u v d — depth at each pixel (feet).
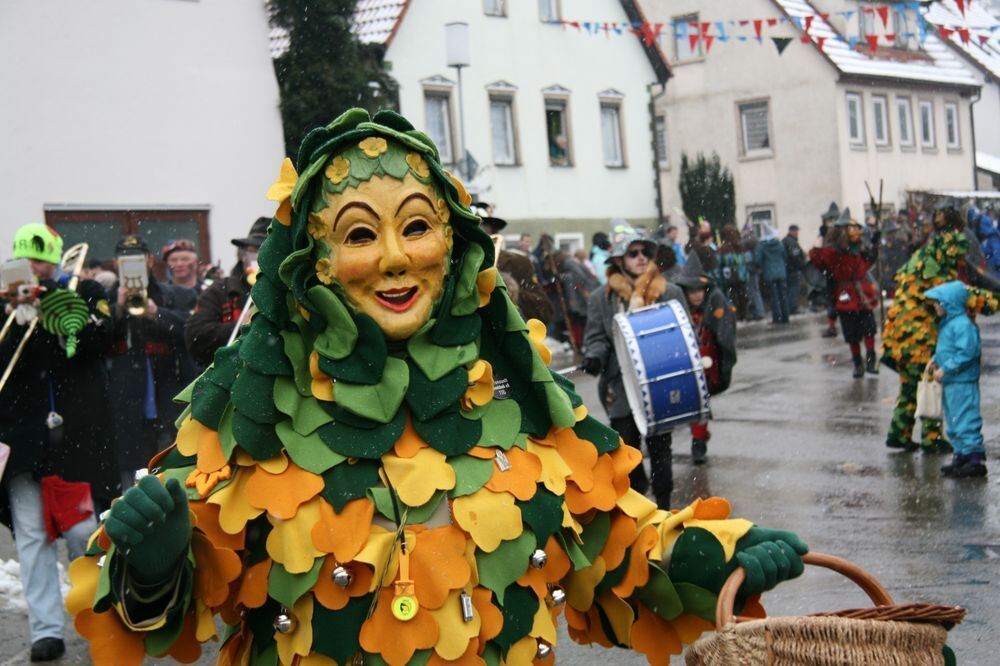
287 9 74.74
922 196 128.26
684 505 30.12
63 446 20.45
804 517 28.07
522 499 10.12
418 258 9.96
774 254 81.30
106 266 51.03
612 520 10.86
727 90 130.62
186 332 25.21
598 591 10.93
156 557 9.09
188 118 70.74
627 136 109.60
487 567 9.95
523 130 101.24
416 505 9.78
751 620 9.83
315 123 75.51
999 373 52.13
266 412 9.89
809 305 91.71
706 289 32.14
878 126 131.13
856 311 51.67
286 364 10.02
